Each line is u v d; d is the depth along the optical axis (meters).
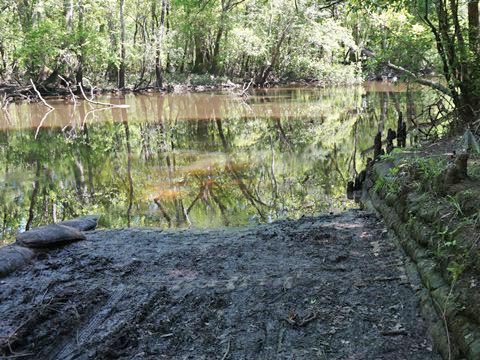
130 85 33.31
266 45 34.50
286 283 4.55
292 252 5.34
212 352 3.61
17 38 29.17
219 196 8.73
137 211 7.94
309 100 24.92
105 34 31.45
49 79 29.69
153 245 5.84
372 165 8.30
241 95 29.23
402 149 7.88
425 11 8.51
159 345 3.72
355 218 6.44
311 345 3.62
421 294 4.05
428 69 10.88
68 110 23.70
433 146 7.75
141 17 36.91
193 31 32.88
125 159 12.27
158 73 33.12
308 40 33.09
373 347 3.55
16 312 4.26
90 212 8.04
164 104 25.47
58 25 28.98
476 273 3.43
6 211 8.32
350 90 30.30
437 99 13.30
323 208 7.64
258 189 9.11
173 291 4.52
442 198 4.65
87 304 4.31
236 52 35.84
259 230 6.23
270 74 37.09
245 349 3.62
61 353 3.68
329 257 5.09
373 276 4.58
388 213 5.97
